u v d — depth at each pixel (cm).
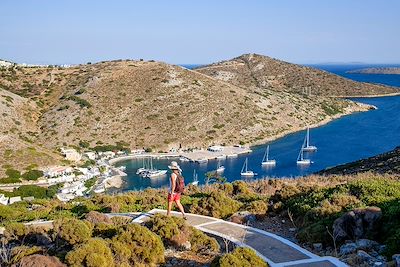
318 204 1506
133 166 8950
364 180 1834
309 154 9181
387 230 1168
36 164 7469
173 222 1265
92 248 967
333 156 8862
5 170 7006
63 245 1188
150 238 1086
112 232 1251
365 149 9344
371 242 1145
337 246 1211
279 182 2591
